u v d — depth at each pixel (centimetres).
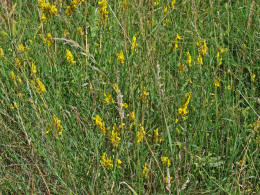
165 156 263
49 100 292
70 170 256
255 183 265
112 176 248
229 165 268
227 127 291
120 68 322
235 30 405
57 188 253
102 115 283
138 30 372
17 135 291
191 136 273
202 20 389
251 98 316
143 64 311
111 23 358
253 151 283
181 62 328
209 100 309
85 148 269
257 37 376
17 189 259
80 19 360
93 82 315
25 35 358
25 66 324
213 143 281
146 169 241
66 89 328
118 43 343
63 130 274
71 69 326
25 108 292
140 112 294
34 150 263
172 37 367
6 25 348
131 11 375
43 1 317
